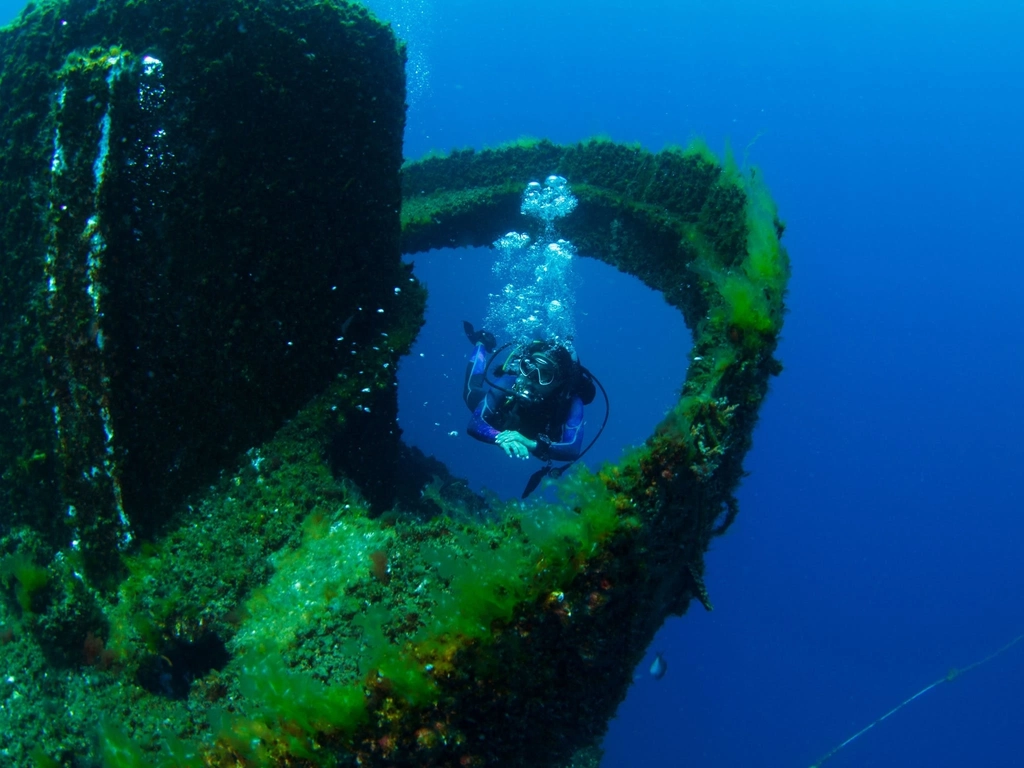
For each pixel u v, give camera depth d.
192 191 2.98
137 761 2.38
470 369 5.92
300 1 3.18
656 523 2.63
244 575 2.93
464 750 2.26
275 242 3.29
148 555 3.15
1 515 3.38
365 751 2.08
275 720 2.14
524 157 6.02
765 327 3.28
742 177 4.48
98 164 2.82
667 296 5.05
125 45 2.92
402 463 6.66
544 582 2.28
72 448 3.09
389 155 3.71
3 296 3.04
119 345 2.96
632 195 5.29
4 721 2.86
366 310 4.01
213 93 2.95
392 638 2.29
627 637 2.84
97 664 2.97
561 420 5.04
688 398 3.00
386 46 3.56
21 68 2.97
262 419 3.50
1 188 2.97
